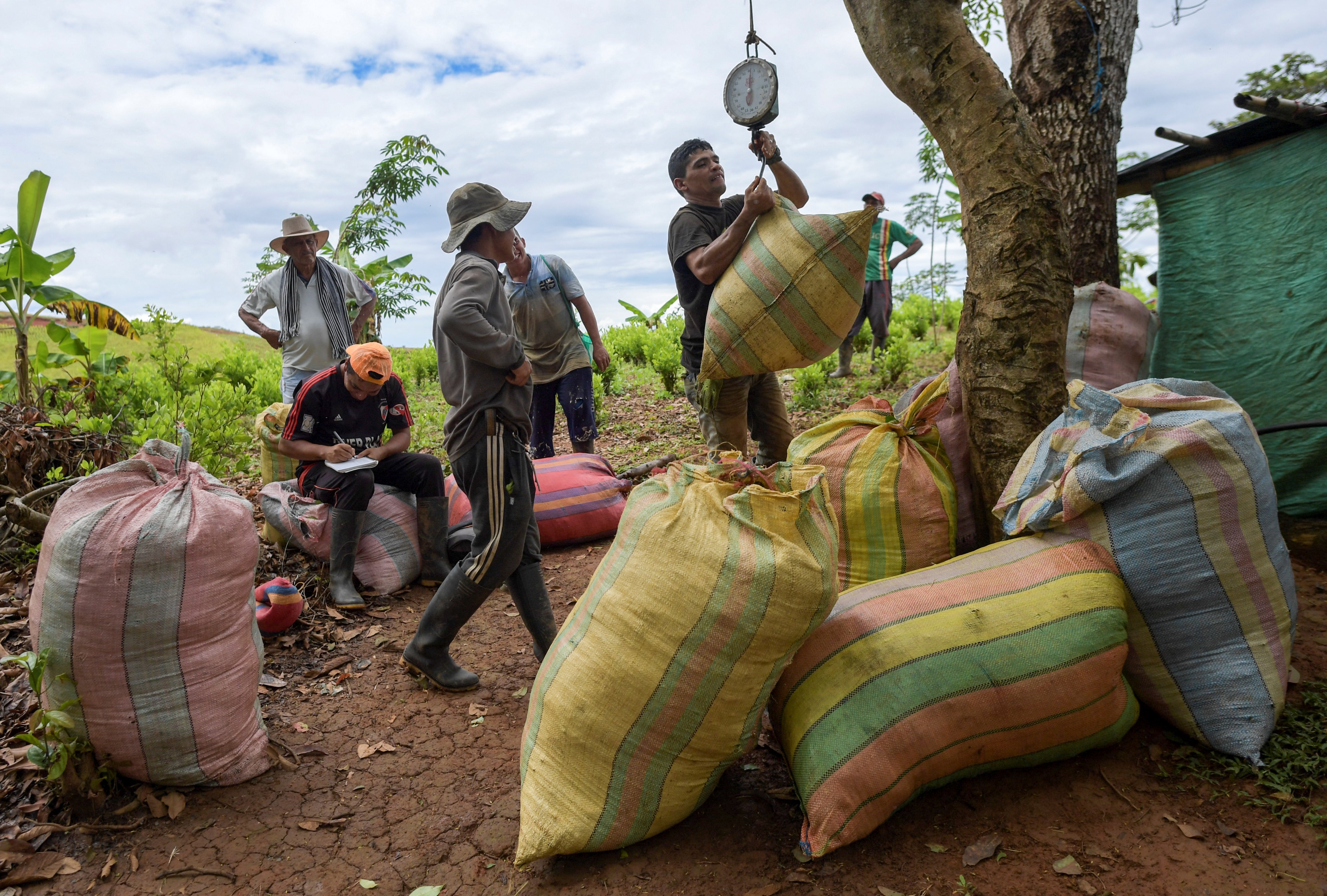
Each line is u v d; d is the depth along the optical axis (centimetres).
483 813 252
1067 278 314
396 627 388
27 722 282
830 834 218
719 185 369
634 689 221
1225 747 246
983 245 317
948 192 1123
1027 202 308
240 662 268
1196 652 252
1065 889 205
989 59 314
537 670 343
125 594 243
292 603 365
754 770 266
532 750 236
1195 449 248
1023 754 243
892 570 311
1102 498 254
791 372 999
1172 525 250
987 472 322
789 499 226
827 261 321
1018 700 233
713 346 347
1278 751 241
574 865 227
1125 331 384
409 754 285
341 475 404
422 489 435
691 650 219
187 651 254
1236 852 212
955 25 313
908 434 332
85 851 237
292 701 323
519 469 301
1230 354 427
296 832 246
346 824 249
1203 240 437
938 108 321
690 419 830
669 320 1430
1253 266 419
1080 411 270
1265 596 251
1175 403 268
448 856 234
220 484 281
